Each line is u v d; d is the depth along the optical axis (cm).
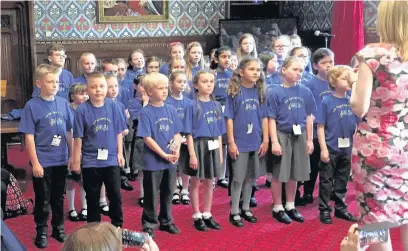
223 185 577
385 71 265
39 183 411
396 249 392
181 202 527
